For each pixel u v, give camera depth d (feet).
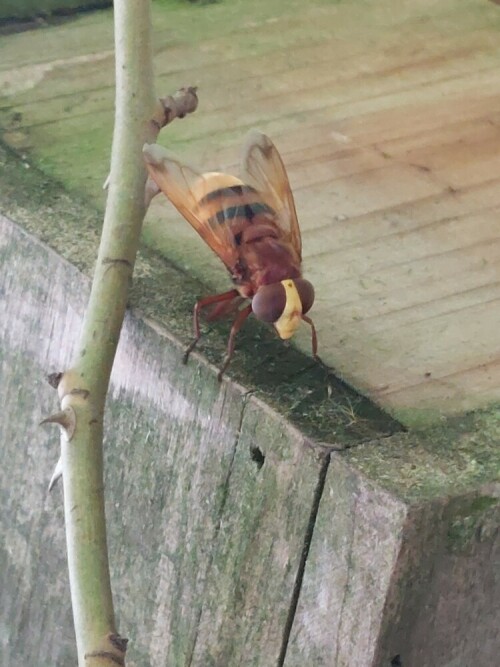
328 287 0.71
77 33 0.91
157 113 0.70
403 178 0.79
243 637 0.66
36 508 0.76
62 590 0.76
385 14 0.94
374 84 0.86
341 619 0.63
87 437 0.64
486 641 0.64
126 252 0.67
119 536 0.72
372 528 0.61
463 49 0.90
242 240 0.67
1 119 0.82
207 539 0.67
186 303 0.69
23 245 0.73
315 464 0.63
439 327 0.69
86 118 0.83
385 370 0.67
